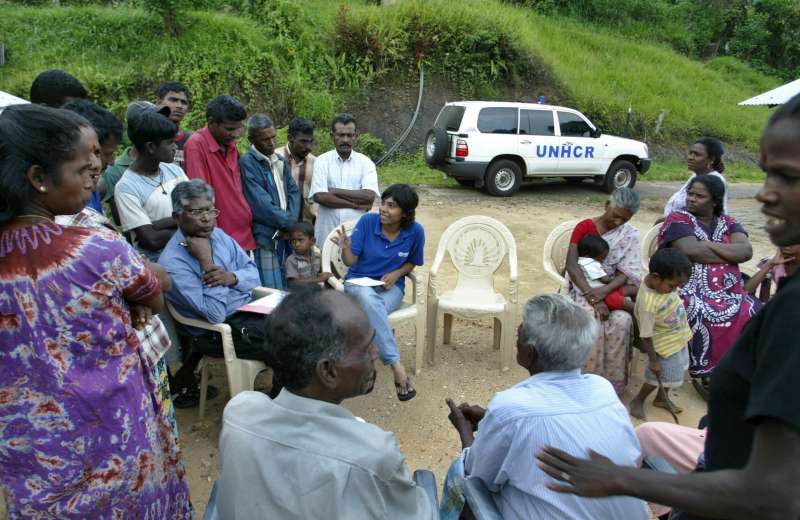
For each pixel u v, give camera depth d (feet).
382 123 46.26
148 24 42.47
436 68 48.85
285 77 43.80
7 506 5.67
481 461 6.36
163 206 11.22
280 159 14.55
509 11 55.93
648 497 3.89
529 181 43.34
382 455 4.77
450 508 7.13
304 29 46.42
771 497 3.46
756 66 81.82
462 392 13.09
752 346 3.99
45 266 5.33
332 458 4.69
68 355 5.49
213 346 10.79
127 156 12.25
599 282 12.77
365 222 13.44
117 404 5.78
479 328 16.39
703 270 12.74
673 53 71.97
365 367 5.24
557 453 4.24
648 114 54.24
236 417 5.04
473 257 14.69
